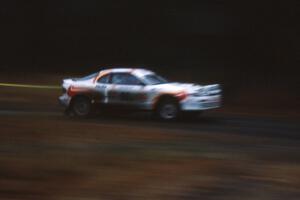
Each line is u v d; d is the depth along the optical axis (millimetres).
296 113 24641
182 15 40062
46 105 26094
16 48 42062
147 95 20172
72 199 7090
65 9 42906
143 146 11336
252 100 28812
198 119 20656
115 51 40281
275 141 13875
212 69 35469
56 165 8680
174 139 12945
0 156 9258
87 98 21047
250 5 37688
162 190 7512
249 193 7531
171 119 19875
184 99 19703
